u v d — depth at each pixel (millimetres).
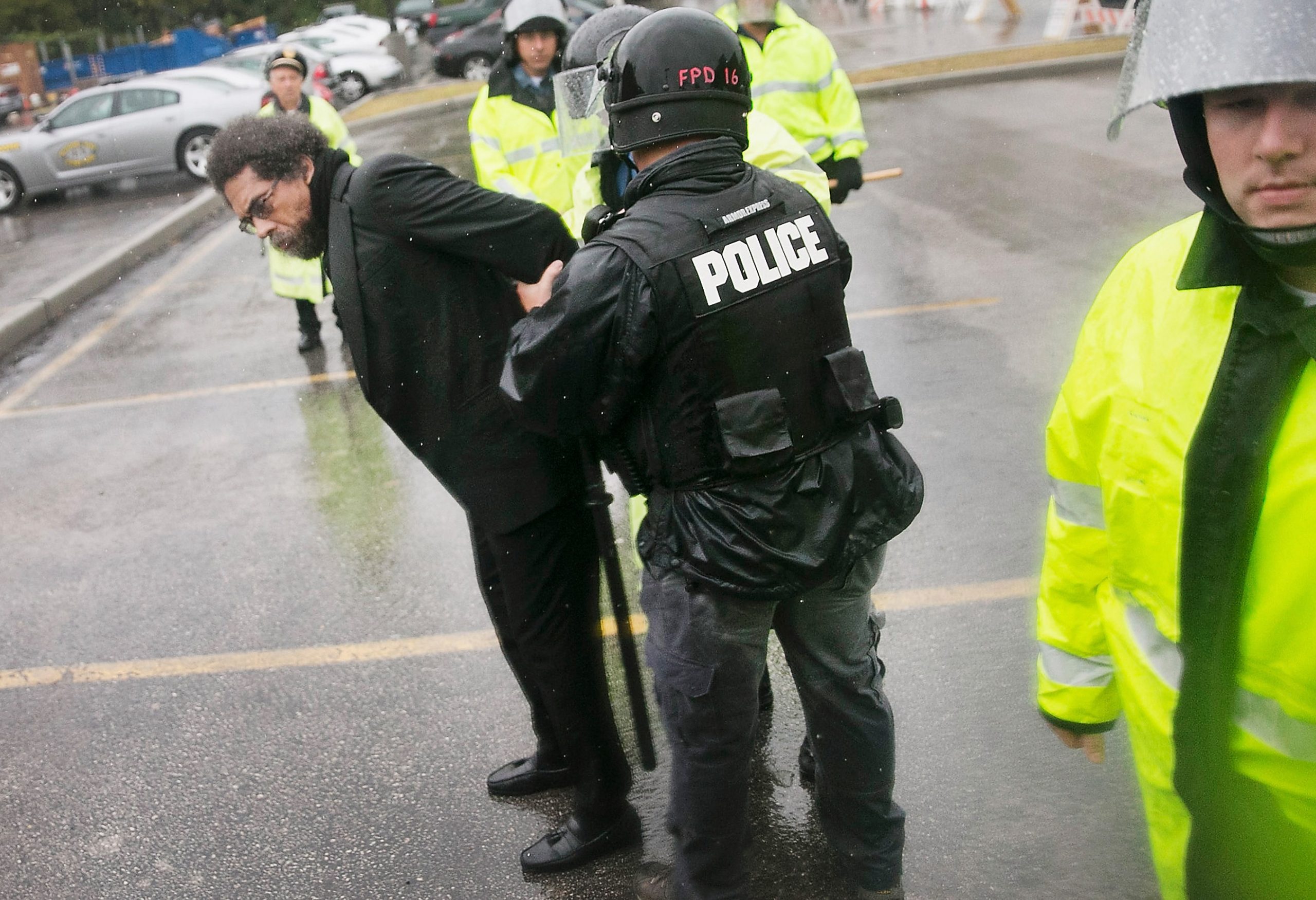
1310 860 1285
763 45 4773
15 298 9547
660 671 2119
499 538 2402
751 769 2959
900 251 7766
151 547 4672
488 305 2318
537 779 2955
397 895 2691
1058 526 1548
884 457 2119
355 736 3299
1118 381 1352
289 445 5652
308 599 4109
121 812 3076
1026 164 9922
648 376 1983
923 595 3666
